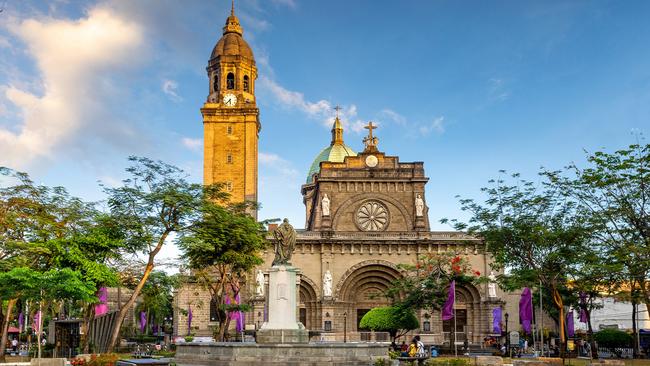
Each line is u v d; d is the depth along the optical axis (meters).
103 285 45.97
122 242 46.19
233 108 84.94
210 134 84.69
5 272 40.56
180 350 35.09
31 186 47.31
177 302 76.50
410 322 61.50
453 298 54.44
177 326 76.00
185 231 49.28
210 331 75.69
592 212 40.59
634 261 37.06
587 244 42.41
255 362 30.98
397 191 80.50
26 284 37.69
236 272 59.22
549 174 42.38
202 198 50.59
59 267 43.69
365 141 84.44
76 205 48.94
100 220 46.00
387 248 77.44
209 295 76.81
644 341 61.09
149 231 47.12
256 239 54.59
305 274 76.50
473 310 76.62
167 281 54.44
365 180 80.00
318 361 31.31
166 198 46.22
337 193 80.31
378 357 32.84
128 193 46.81
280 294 34.62
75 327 49.44
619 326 83.12
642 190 38.00
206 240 50.75
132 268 53.12
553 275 43.34
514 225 43.84
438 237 78.31
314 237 77.12
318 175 83.38
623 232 38.72
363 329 76.88
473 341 75.44
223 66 87.62
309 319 76.12
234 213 58.75
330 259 76.75
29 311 62.28
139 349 52.38
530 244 44.03
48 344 49.97
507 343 58.25
